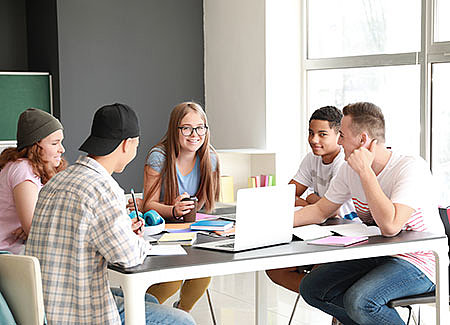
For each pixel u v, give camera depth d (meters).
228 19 6.44
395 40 5.43
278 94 6.12
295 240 2.97
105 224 2.37
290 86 6.20
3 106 5.84
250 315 4.57
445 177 5.08
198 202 3.89
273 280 3.74
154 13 6.43
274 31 6.07
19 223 3.37
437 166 5.14
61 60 5.94
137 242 2.44
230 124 6.50
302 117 6.27
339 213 3.87
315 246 2.83
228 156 6.05
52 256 2.40
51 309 2.39
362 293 2.95
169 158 3.76
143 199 3.78
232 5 6.38
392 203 3.02
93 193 2.39
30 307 2.36
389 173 3.17
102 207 2.38
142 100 6.40
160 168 3.77
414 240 2.92
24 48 6.56
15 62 6.52
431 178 3.21
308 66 6.17
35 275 2.33
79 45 6.03
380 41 5.57
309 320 4.45
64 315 2.39
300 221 3.33
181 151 3.80
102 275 2.42
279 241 2.85
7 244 3.33
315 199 4.15
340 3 5.91
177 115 3.74
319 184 4.14
